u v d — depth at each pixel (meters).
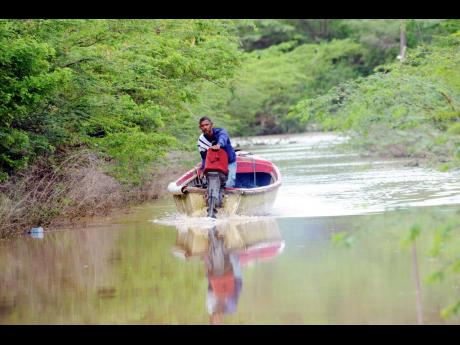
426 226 23.36
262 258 26.25
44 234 33.03
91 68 37.72
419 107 24.91
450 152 23.52
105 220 36.31
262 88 103.12
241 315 19.98
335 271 23.58
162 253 28.02
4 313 21.02
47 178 36.59
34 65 30.38
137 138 38.75
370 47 116.81
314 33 129.62
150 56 42.12
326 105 26.30
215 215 34.53
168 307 20.98
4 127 31.92
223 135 34.66
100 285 23.61
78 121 37.66
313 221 32.75
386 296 20.72
